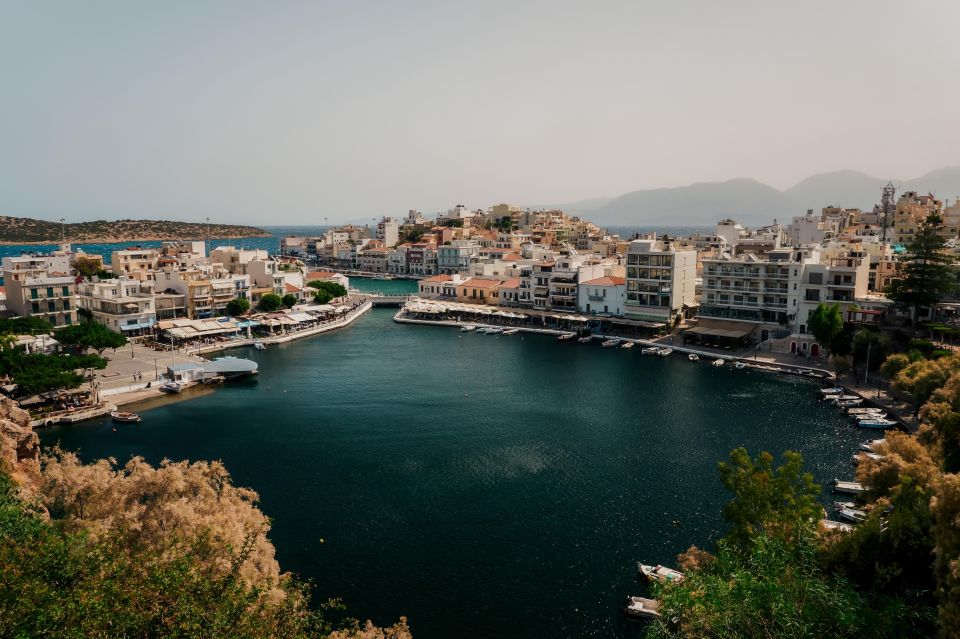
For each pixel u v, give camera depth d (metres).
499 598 56.38
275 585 41.06
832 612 28.45
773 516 42.88
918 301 131.25
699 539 65.12
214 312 180.38
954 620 27.80
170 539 40.94
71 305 144.38
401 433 96.56
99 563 29.28
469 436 95.19
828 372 127.06
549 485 77.81
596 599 56.19
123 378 123.19
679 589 31.06
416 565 61.03
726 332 153.50
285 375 133.25
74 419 100.25
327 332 186.62
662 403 111.38
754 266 156.25
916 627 31.81
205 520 44.38
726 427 97.94
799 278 150.38
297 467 83.25
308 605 54.72
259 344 160.00
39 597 25.31
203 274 187.00
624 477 79.94
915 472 51.31
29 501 43.72
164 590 27.56
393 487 77.38
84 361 109.50
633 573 59.75
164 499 47.94
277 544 64.31
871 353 120.38
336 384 125.94
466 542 65.06
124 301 157.00
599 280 188.25
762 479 44.75
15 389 105.00
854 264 145.88
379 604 55.38
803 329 148.62
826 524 64.00
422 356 153.12
